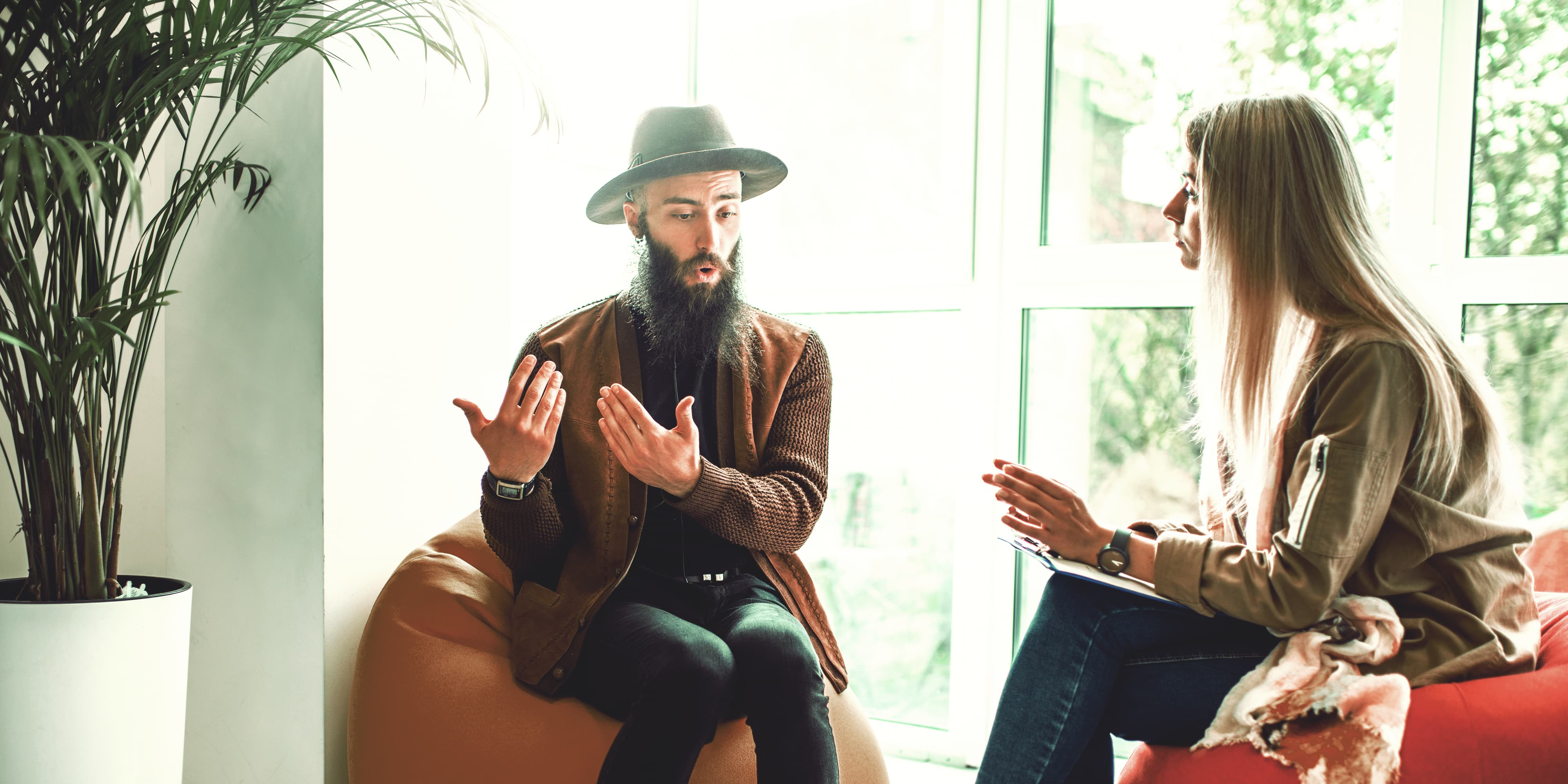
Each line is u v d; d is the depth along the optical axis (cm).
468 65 211
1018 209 259
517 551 162
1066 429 258
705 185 169
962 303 266
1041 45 257
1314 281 145
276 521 195
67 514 154
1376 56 224
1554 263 205
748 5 304
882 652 284
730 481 155
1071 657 146
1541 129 208
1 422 200
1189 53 245
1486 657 135
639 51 304
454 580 179
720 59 310
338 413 189
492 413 218
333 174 187
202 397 208
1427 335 141
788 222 300
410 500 203
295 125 190
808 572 177
